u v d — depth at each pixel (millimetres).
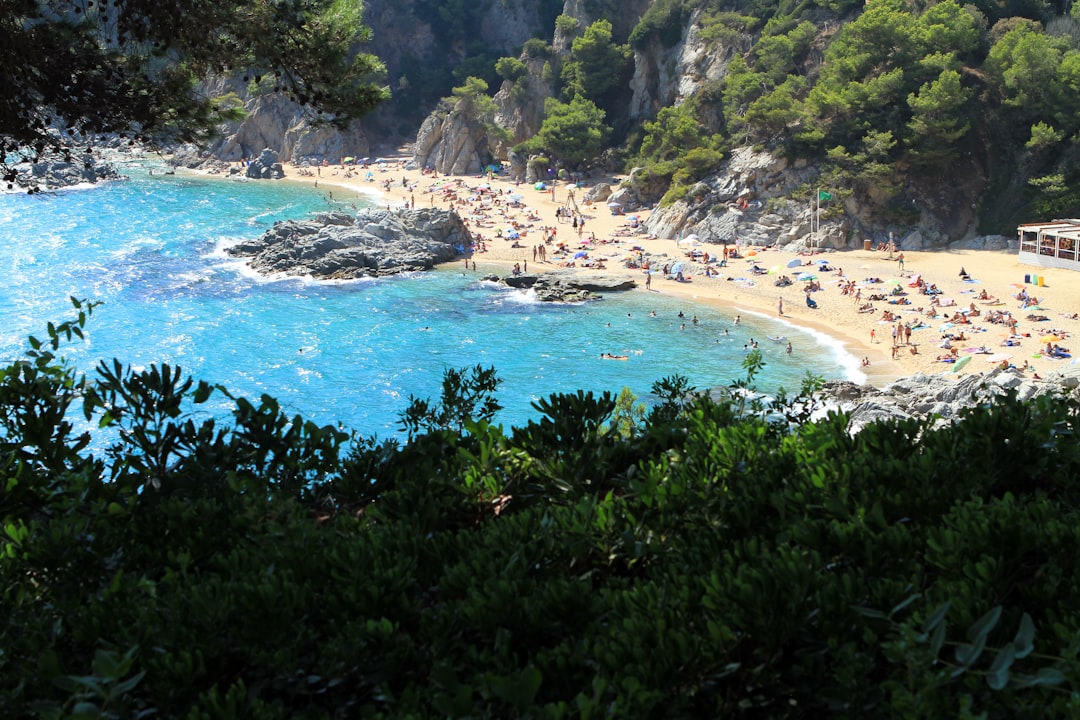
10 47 15164
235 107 18969
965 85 99438
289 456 8992
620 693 4641
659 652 4941
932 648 4680
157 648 5387
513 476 8625
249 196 130500
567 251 96688
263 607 5504
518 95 150625
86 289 78188
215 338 66312
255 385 57281
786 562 5406
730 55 131875
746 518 6887
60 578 6816
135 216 111688
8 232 99750
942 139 94875
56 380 9125
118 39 16109
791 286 81000
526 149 139250
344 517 7527
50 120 16609
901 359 62344
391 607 5820
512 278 82188
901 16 98750
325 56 17453
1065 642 4781
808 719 5195
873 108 98312
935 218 95500
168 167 155375
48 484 8375
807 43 117438
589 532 6723
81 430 43812
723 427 8914
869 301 75125
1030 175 94500
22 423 8844
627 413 10750
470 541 6645
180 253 93062
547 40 172000
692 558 6133
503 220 113250
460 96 149625
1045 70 93688
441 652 5449
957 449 7660
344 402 54781
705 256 89625
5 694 5172
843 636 5191
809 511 6867
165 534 7410
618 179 131000
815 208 95688
